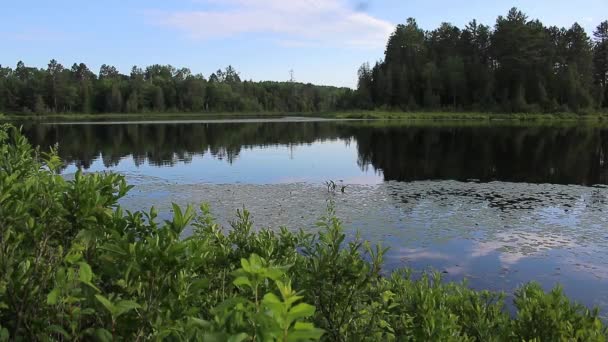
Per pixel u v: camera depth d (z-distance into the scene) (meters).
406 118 83.25
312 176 21.03
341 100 109.19
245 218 3.97
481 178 20.48
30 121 79.81
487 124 64.81
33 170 2.75
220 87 122.62
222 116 104.25
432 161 26.86
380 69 98.25
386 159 27.88
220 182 19.12
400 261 9.34
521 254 9.85
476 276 8.65
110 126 62.53
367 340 2.48
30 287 1.69
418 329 3.02
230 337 1.15
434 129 55.34
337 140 41.34
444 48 100.62
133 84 115.12
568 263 9.31
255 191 16.91
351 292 2.44
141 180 19.59
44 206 2.04
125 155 29.45
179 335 1.47
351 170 23.17
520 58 82.50
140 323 1.53
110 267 1.63
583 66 84.81
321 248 2.53
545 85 82.12
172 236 1.65
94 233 1.98
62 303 1.59
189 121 79.00
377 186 18.22
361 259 2.50
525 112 78.75
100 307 1.54
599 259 9.53
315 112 123.69
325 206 14.17
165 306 1.63
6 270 1.68
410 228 11.67
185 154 30.19
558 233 11.34
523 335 3.49
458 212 13.50
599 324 3.42
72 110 107.38
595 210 13.80
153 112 113.62
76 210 2.02
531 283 4.30
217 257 2.98
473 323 3.73
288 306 1.16
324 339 2.39
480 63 90.25
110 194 2.28
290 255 3.35
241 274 1.42
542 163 25.45
